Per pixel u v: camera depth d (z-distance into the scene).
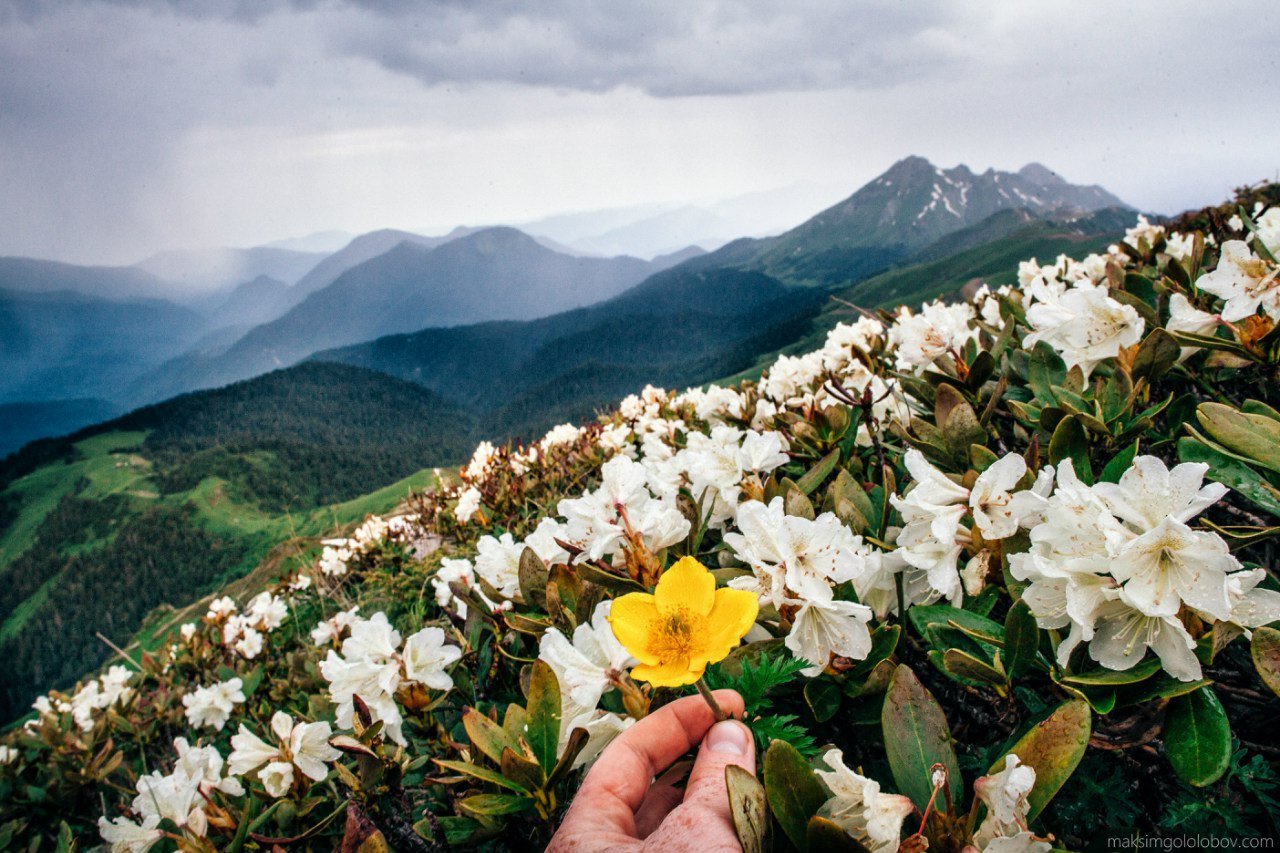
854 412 3.21
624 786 1.37
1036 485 1.66
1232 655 1.69
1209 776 1.27
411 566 6.69
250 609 6.88
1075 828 1.58
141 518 172.38
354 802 2.03
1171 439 2.26
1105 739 1.53
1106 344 2.49
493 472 7.45
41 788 4.91
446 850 2.00
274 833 2.67
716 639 1.20
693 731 1.50
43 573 163.50
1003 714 1.74
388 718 2.22
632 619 1.30
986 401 2.90
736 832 1.13
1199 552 1.28
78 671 136.62
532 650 2.59
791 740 1.55
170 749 5.45
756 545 1.80
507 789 1.77
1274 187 6.70
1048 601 1.47
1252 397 2.51
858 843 1.08
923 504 1.78
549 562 2.58
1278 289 2.18
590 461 6.50
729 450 2.58
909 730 1.42
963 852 1.15
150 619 23.34
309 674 4.77
